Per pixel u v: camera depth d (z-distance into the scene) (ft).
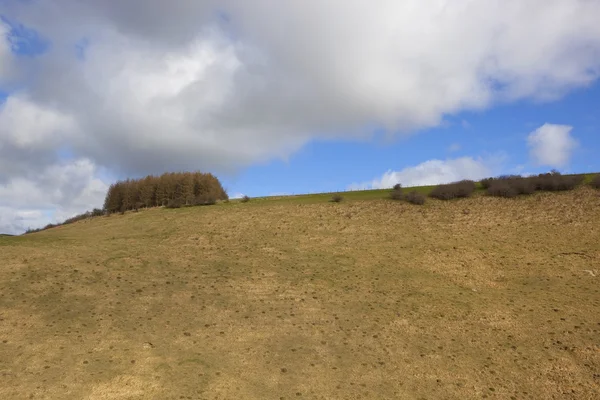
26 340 55.01
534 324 61.21
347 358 53.78
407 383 48.91
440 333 59.88
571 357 53.11
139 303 67.36
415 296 72.13
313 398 45.75
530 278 78.02
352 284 77.46
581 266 81.05
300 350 55.31
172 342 56.18
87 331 58.03
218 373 49.60
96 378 47.55
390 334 59.62
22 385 45.73
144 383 46.91
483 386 48.37
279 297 71.46
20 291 69.15
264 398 45.39
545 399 46.14
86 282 74.18
